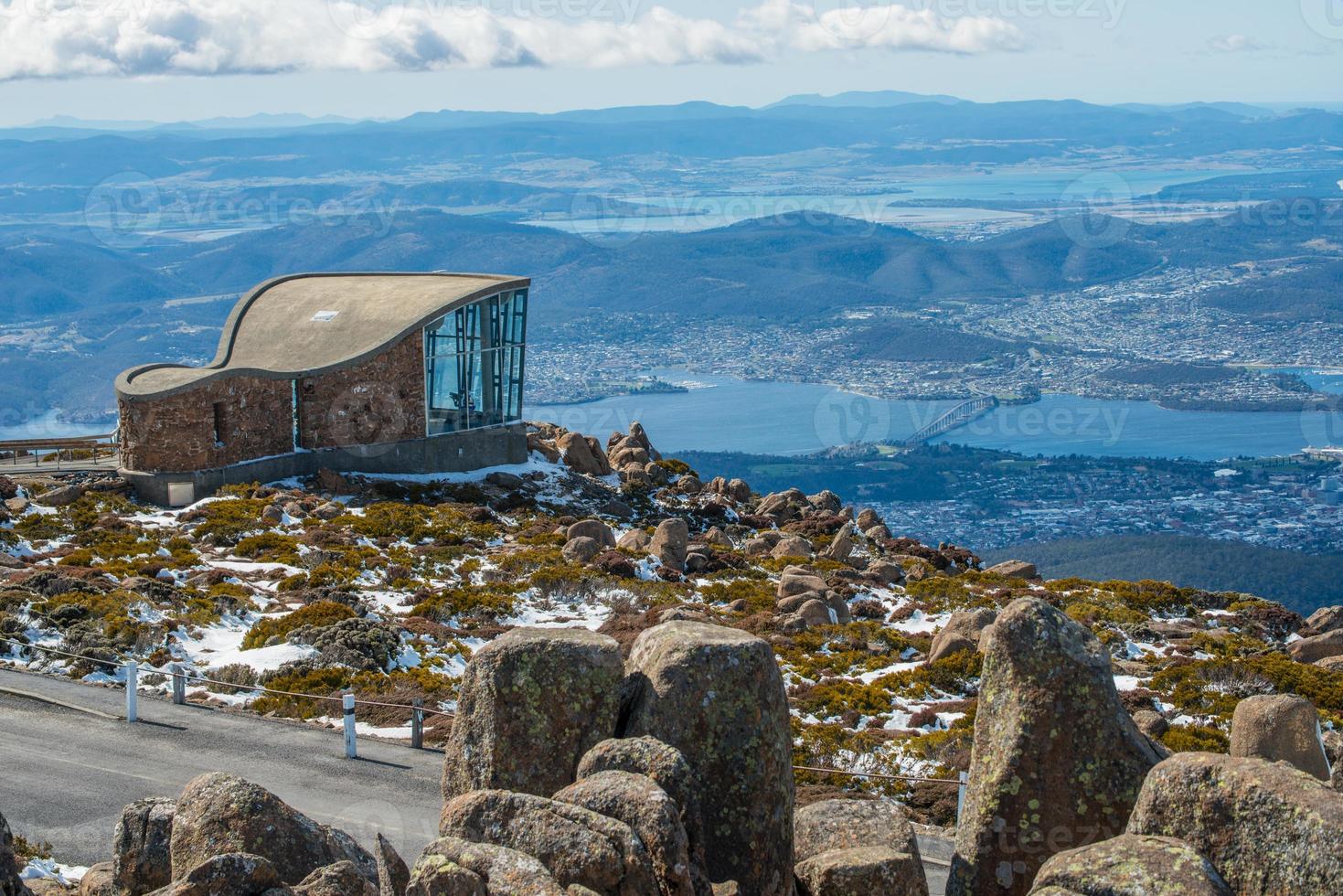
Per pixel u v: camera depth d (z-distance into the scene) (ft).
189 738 82.33
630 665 37.01
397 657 108.78
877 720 99.19
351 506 190.08
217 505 176.76
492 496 208.74
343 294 229.25
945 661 117.29
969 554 215.72
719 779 34.32
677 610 131.54
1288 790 26.66
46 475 188.55
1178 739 90.43
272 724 86.63
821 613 139.54
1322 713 105.09
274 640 109.50
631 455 268.00
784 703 35.81
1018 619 33.68
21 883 43.24
